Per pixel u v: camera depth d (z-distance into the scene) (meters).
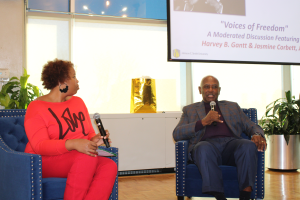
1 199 1.58
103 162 1.55
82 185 1.39
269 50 4.04
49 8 3.55
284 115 3.69
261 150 2.07
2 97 2.93
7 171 1.53
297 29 4.16
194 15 3.79
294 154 3.62
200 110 2.41
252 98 4.28
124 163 3.28
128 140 3.31
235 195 2.04
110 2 3.75
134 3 3.84
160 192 2.62
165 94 3.92
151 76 3.89
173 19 3.73
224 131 2.31
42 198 1.43
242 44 3.95
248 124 2.36
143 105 3.48
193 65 4.02
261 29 4.02
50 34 3.57
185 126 2.24
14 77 3.07
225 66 4.16
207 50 3.83
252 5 4.00
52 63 1.65
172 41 3.72
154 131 3.40
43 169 1.51
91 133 1.82
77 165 1.40
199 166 1.94
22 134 1.83
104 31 3.75
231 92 4.20
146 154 3.36
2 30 3.27
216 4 3.87
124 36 3.81
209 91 2.44
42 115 1.53
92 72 3.70
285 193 2.54
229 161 2.13
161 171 3.56
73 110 1.68
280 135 3.65
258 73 4.31
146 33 3.89
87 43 3.69
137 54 3.85
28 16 3.51
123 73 3.80
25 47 3.47
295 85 4.47
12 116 1.85
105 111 3.72
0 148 1.61
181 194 2.09
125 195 2.51
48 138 1.50
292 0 4.15
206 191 1.87
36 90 3.14
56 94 1.65
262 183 2.08
